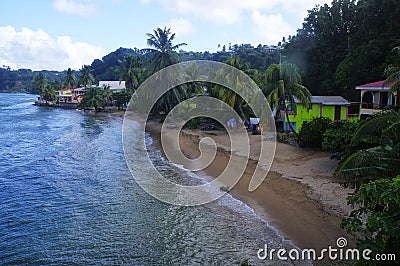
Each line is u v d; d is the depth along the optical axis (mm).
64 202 20203
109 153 34625
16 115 83000
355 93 40438
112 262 13492
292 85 31188
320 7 52344
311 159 24562
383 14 41562
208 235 15227
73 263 13508
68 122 67188
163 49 53031
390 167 11195
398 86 19922
